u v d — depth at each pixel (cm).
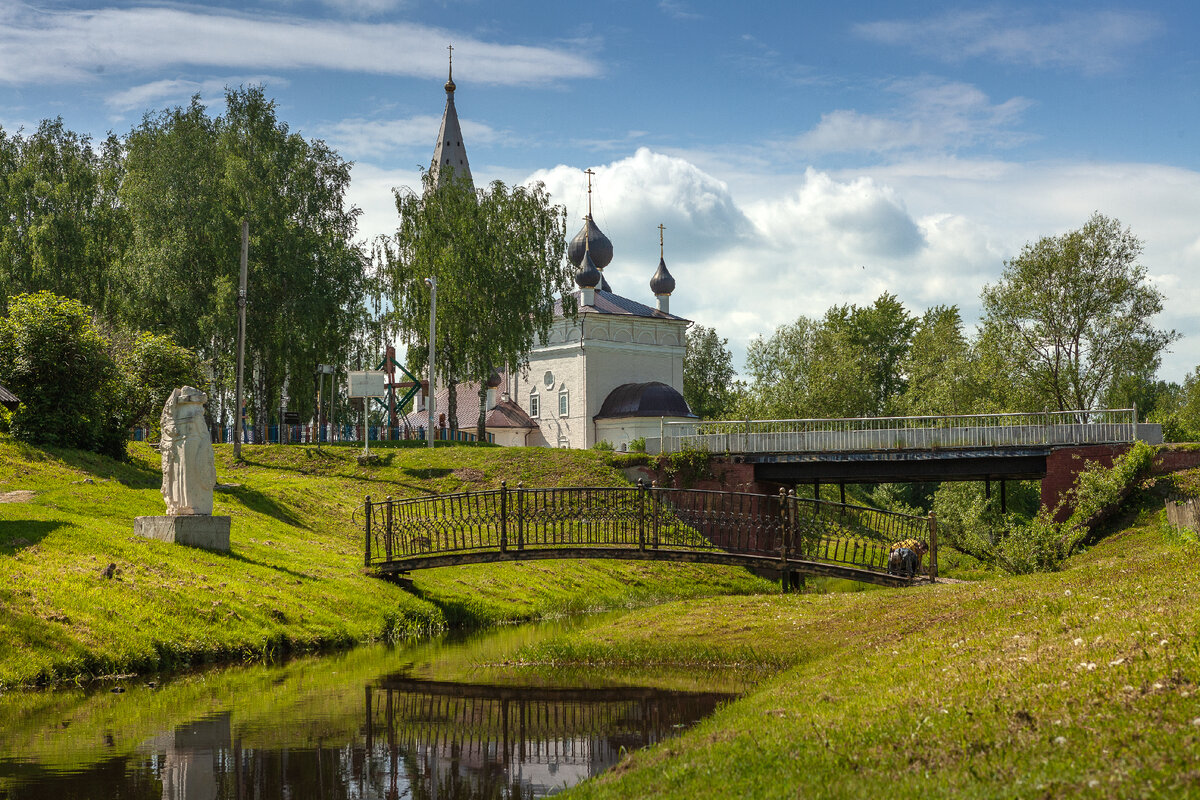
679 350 7794
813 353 7275
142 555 1962
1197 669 712
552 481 4209
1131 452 3600
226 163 4847
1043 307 5238
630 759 880
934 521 2342
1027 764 614
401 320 5434
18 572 1689
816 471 4188
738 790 666
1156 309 5172
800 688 1027
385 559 2575
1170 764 567
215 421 5409
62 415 3062
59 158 5650
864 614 1712
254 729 1184
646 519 2603
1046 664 836
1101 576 1456
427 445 4791
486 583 2777
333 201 5341
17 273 5259
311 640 1888
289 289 4922
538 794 913
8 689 1384
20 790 916
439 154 9069
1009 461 3903
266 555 2347
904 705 799
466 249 5341
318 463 4234
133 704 1327
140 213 4878
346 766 1017
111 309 5269
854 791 619
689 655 1636
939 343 7206
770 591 3425
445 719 1243
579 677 1540
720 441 4331
